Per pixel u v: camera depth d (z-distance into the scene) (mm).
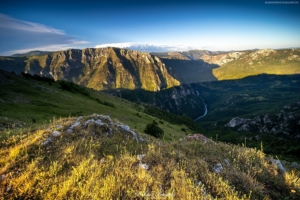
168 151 8703
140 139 12297
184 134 82875
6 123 26953
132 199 5461
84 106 66375
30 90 61188
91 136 9508
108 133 10609
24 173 6168
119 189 5680
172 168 6961
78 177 6105
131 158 7410
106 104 92625
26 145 7789
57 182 5945
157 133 50469
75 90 98562
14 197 5398
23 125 29094
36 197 5438
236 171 7602
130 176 6352
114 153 8406
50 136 8719
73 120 11414
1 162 6852
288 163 10141
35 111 42969
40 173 6121
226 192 5961
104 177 6289
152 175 6480
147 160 7410
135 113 93938
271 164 8898
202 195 5699
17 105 43094
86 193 5473
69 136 9078
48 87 78500
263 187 6824
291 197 6672
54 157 7242
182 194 5672
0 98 43750
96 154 7852
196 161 7977
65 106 57250
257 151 9883
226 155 9398
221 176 7164
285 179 7492
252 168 8055
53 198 5379
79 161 7043
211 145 10680
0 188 5641
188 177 6668
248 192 6422
